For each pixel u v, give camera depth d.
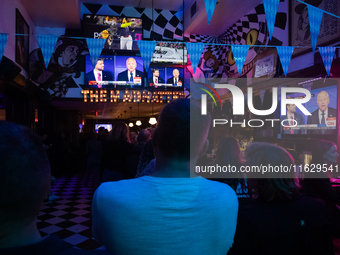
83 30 8.43
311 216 0.97
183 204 0.62
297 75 3.98
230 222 0.69
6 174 0.37
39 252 0.38
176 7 9.20
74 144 11.26
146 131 3.08
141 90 8.56
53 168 7.26
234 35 8.48
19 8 6.32
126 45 8.50
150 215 0.61
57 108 10.70
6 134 0.40
